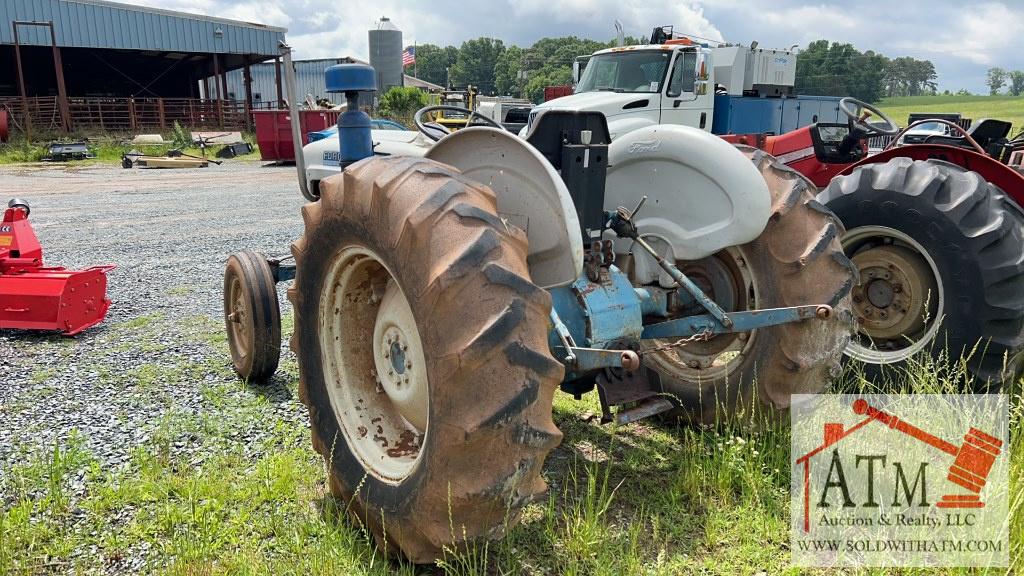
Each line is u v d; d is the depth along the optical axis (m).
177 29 30.52
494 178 2.60
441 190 2.10
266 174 18.66
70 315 4.94
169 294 6.27
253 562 2.41
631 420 2.78
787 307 2.98
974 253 3.37
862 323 3.87
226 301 4.21
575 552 2.44
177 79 41.00
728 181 2.93
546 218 2.45
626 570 2.32
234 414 3.66
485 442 1.95
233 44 31.75
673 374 3.51
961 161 4.02
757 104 12.71
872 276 3.81
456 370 1.92
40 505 2.75
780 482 2.90
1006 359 3.36
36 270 5.07
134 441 3.34
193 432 3.44
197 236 9.26
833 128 6.86
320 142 6.05
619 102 10.80
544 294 2.03
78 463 3.10
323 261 2.56
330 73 3.52
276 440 3.36
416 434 2.60
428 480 2.06
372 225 2.22
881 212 3.65
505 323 1.92
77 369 4.31
